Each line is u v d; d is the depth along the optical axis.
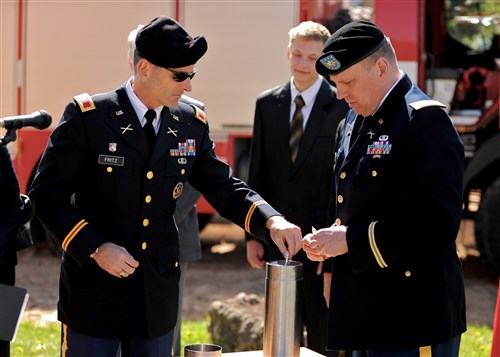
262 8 11.76
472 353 8.02
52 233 4.48
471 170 11.11
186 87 4.48
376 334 4.43
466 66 11.77
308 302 6.17
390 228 4.27
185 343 8.12
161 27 4.39
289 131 6.35
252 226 4.76
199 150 4.86
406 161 4.32
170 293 4.66
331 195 5.11
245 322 7.54
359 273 4.49
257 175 6.53
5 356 4.76
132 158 4.54
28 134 11.84
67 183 4.51
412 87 4.50
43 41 12.09
